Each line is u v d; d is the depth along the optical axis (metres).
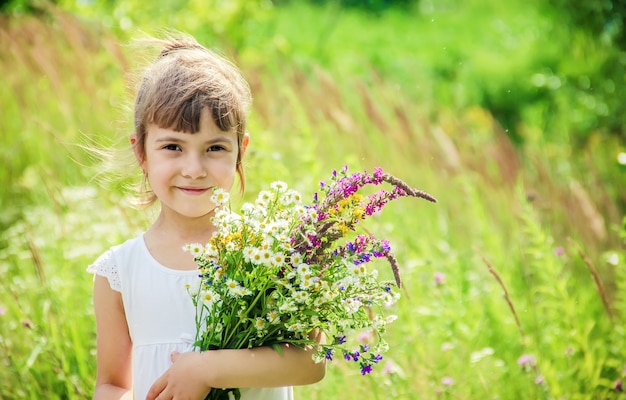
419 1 14.88
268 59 7.91
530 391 3.60
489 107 9.91
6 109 6.38
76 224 4.56
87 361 3.57
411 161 5.78
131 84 2.78
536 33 10.88
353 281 2.06
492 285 4.27
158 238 2.39
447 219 5.36
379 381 3.38
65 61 6.48
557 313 3.97
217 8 8.01
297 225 2.12
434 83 10.11
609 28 8.66
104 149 2.98
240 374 2.11
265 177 4.38
